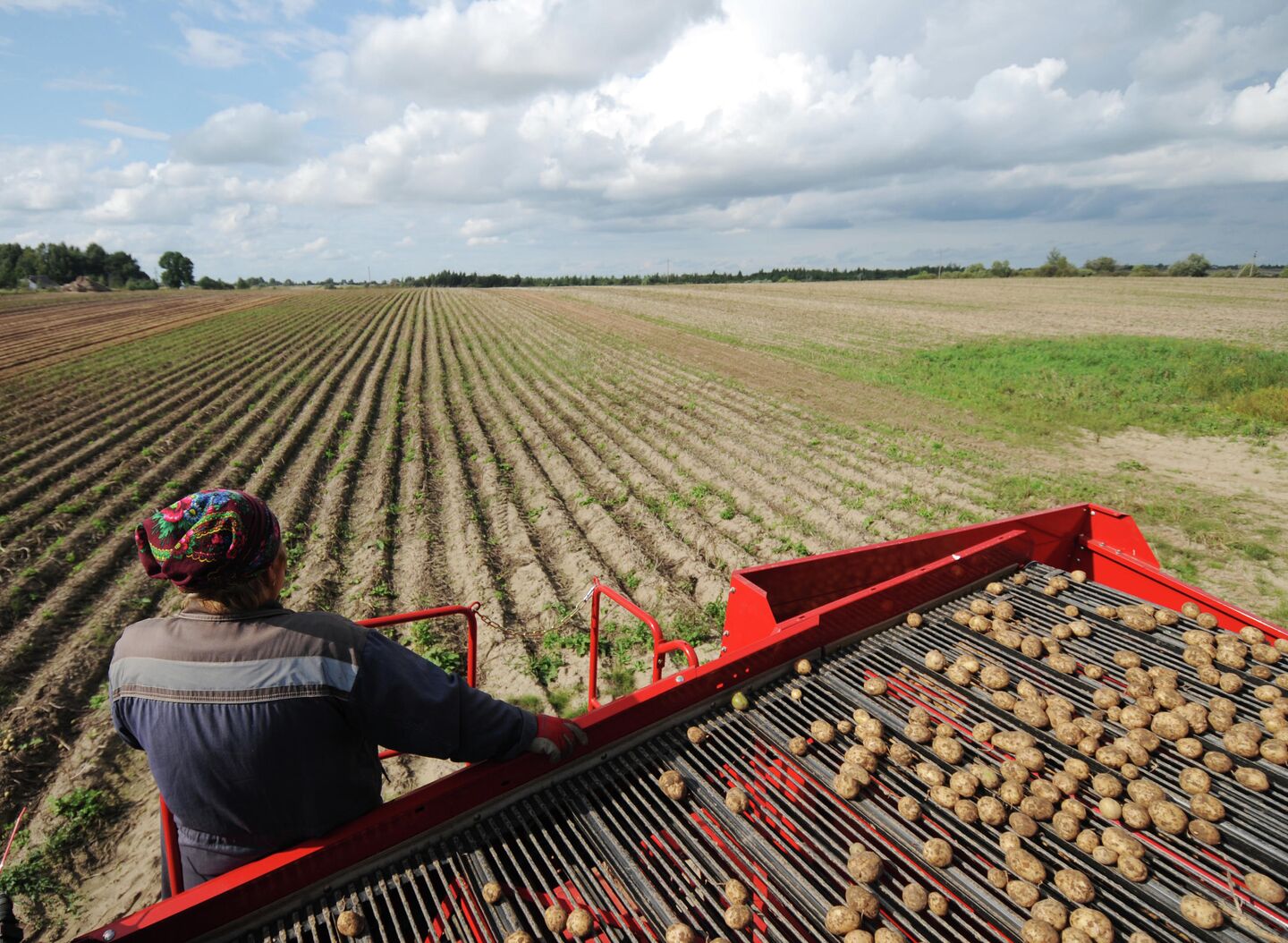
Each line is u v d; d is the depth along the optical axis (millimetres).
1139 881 1992
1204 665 2977
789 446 13031
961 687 2846
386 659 1825
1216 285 65500
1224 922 1851
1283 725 2566
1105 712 2725
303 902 1813
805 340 30594
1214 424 14469
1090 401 16875
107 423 15188
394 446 13414
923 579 3436
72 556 8352
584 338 32312
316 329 37500
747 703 2674
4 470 11930
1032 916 1892
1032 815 2221
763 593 3045
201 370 23031
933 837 2156
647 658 6051
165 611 7141
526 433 14344
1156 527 9148
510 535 8922
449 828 2041
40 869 3938
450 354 27234
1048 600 3652
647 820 2160
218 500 1691
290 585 7691
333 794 1826
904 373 21578
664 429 14609
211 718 1671
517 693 5586
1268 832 2156
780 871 2014
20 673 5934
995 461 12219
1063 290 62531
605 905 1888
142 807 4496
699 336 32500
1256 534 8820
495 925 1820
